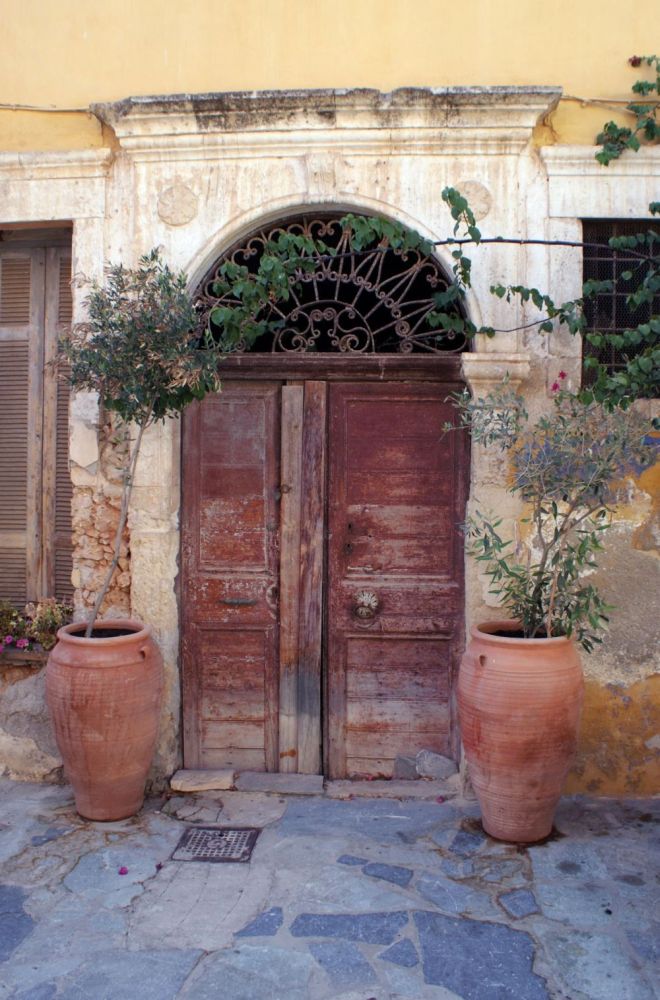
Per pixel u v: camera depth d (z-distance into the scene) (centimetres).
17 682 433
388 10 421
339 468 434
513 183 410
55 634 424
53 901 316
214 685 438
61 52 434
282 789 415
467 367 399
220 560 437
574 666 354
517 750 345
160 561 420
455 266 398
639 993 264
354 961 279
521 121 404
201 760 437
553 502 356
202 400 403
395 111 405
